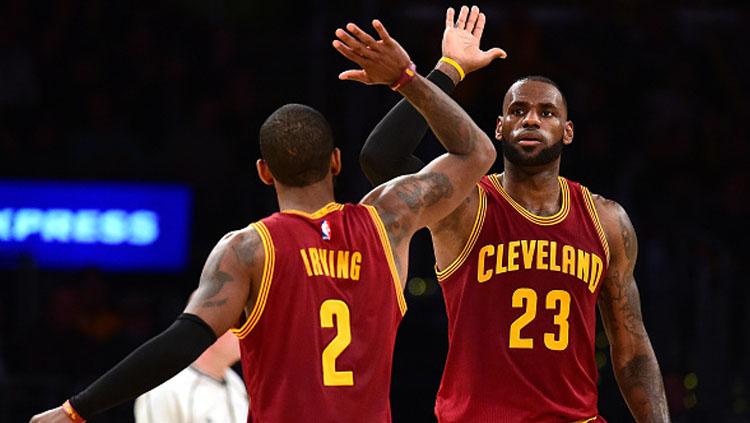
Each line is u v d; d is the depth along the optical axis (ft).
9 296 103.14
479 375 46.24
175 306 105.91
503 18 128.06
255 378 36.60
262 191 114.21
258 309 36.35
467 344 46.62
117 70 122.72
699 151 118.83
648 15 133.28
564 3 134.82
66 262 107.45
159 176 112.47
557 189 47.96
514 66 119.34
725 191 114.01
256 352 36.52
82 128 119.44
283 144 37.58
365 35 37.86
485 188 47.80
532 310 46.21
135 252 108.47
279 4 141.08
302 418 35.63
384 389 37.27
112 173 112.16
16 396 89.30
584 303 46.78
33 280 99.86
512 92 47.67
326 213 37.93
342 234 37.58
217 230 112.37
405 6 129.08
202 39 127.13
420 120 41.32
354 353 36.63
